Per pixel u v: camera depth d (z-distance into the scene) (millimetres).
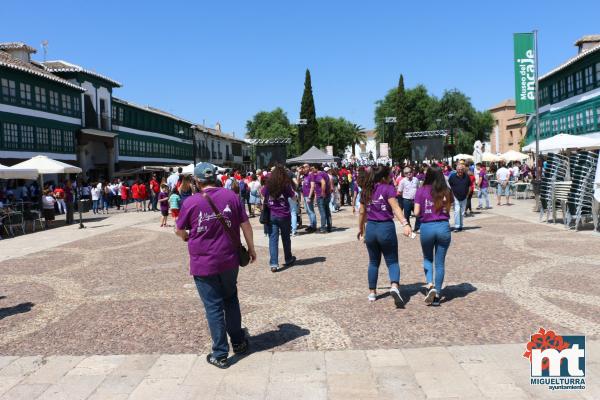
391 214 6371
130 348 5195
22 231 18953
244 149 92125
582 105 35688
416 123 72875
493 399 3771
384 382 4121
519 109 20141
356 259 9836
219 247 4613
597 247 10156
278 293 7332
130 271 9539
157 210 30203
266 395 3980
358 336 5277
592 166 12711
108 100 42656
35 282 8883
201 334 5570
